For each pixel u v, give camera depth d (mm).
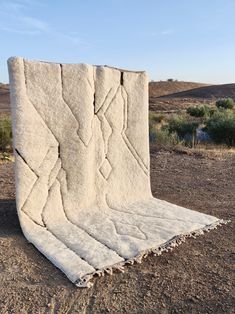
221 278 4055
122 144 6137
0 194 6914
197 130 16375
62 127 5301
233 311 3486
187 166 9562
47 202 5258
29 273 4090
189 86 89812
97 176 5859
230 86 68312
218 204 6574
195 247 4809
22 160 4961
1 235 4996
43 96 5066
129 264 4320
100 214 5637
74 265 4168
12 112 4859
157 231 5102
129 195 6285
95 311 3490
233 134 13977
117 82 5965
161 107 39625
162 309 3521
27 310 3479
